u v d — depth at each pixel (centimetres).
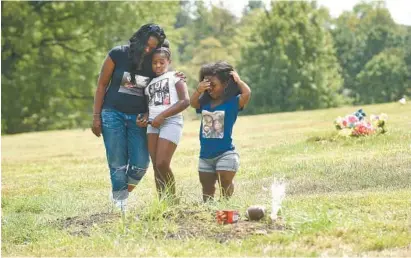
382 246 841
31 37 4841
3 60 4997
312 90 6969
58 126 5156
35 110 5103
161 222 945
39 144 3031
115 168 1114
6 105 5006
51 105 5116
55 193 1502
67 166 2075
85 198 1394
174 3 5528
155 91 1089
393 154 1658
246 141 2303
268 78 6944
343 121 2038
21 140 3278
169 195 1052
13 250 938
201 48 8350
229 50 8288
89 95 5275
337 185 1355
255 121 3284
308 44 7125
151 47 1098
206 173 1102
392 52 7675
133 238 912
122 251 866
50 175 1848
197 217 975
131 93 1110
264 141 2252
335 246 845
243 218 973
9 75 5019
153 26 1099
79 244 915
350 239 867
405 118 2544
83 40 5172
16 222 1083
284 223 941
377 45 7812
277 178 1488
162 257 832
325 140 2025
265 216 963
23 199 1398
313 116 3266
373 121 2031
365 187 1315
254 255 821
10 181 1777
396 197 1130
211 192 1109
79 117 5238
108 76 1120
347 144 1927
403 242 852
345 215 973
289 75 6944
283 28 7081
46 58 5047
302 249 834
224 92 1086
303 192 1318
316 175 1483
